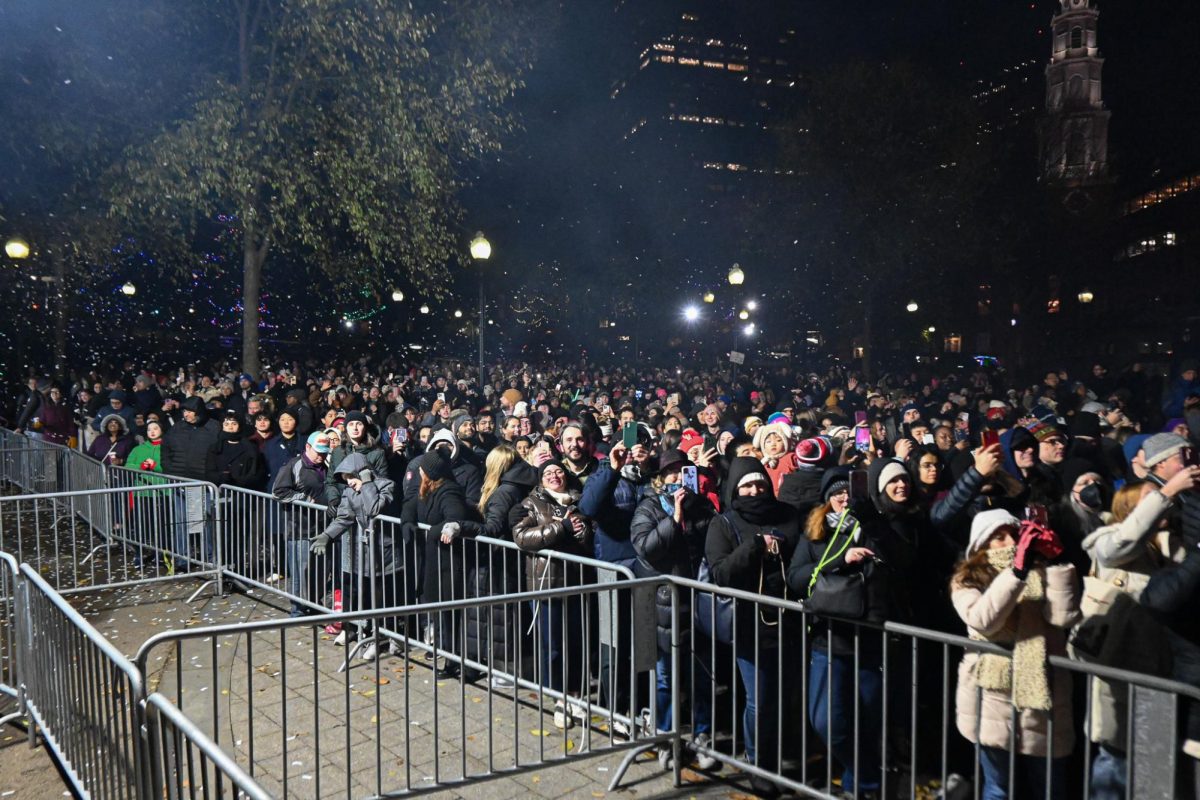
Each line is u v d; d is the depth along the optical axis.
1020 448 5.13
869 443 7.88
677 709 4.34
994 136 36.72
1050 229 39.59
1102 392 20.56
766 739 4.38
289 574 7.17
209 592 7.92
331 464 6.95
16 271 21.42
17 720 4.98
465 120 18.28
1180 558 3.51
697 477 4.78
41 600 4.52
